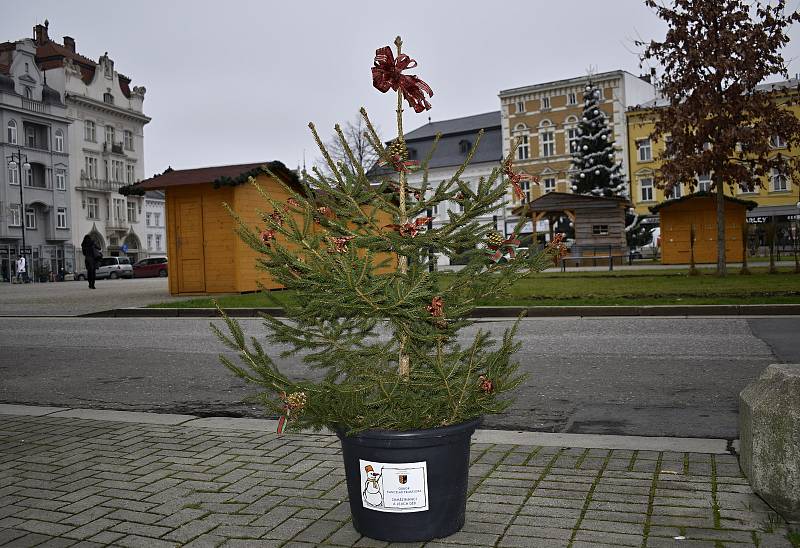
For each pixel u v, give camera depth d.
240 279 20.28
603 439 5.16
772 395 3.71
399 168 3.45
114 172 74.19
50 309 18.05
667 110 22.16
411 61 3.48
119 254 74.06
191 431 5.78
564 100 65.75
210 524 3.76
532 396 6.80
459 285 3.46
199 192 20.70
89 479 4.59
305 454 5.02
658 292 15.36
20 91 63.12
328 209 3.48
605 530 3.49
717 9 20.91
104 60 73.56
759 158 21.66
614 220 35.12
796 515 3.54
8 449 5.36
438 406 3.32
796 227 22.81
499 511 3.78
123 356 10.27
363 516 3.43
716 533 3.42
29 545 3.56
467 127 73.38
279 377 3.33
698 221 33.62
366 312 3.22
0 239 60.28
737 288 15.82
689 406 6.23
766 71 21.08
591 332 11.10
